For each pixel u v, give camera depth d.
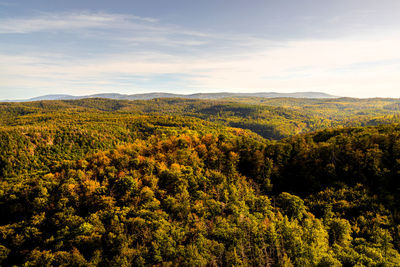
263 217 64.94
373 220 61.66
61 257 48.94
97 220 58.81
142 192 69.88
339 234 57.97
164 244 53.38
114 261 49.25
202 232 58.44
